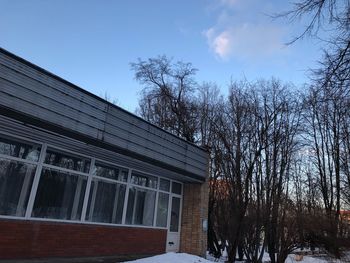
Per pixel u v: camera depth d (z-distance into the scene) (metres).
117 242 14.02
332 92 6.45
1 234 10.21
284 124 25.03
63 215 12.06
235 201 20.88
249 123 23.70
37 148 11.40
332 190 34.38
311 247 25.69
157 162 14.77
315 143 36.56
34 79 9.99
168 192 17.42
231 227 20.53
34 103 9.92
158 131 15.07
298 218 22.39
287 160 24.95
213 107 32.94
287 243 21.64
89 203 13.05
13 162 10.73
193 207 18.17
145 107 29.17
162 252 16.47
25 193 10.95
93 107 11.81
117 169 14.54
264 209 21.66
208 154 18.84
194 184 18.50
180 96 28.00
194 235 17.70
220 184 23.56
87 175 13.04
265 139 23.42
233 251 20.17
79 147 12.07
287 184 24.89
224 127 24.31
